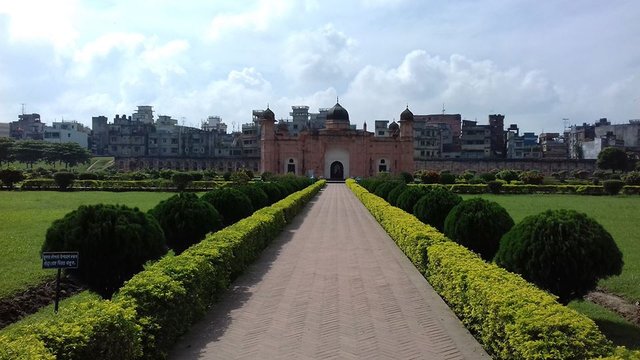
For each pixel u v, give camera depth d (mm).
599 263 8312
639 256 14109
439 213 15602
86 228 8836
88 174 53500
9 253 13859
